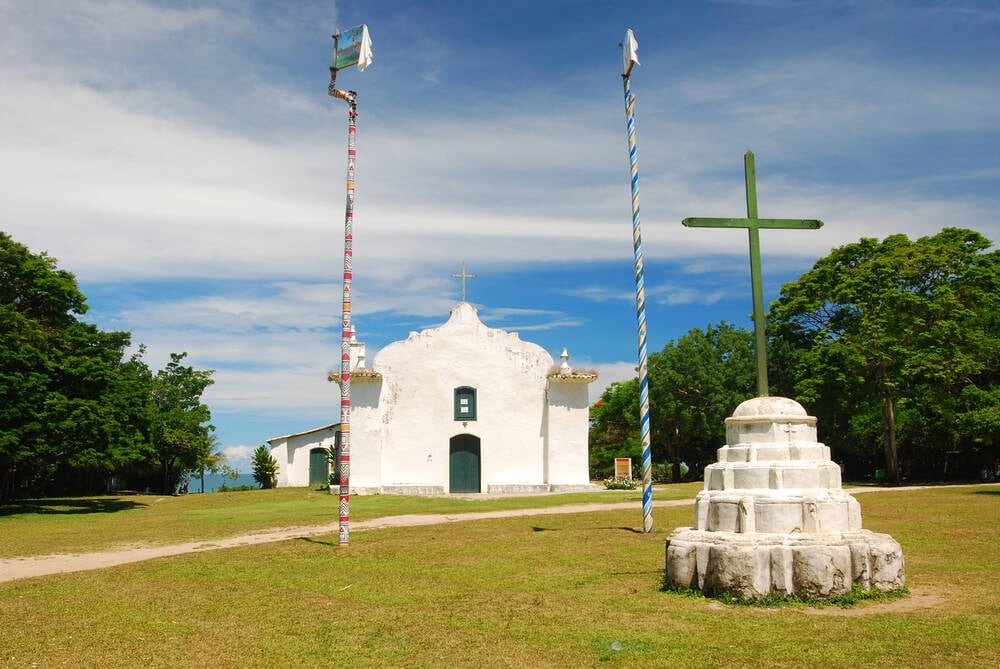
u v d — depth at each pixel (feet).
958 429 119.34
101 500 121.19
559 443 115.96
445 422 116.98
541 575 38.99
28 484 132.87
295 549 50.83
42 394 95.35
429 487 111.96
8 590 37.88
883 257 117.39
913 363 108.88
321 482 163.32
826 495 32.37
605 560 43.11
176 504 109.40
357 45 54.54
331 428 165.07
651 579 36.68
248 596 35.37
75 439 97.19
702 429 149.18
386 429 116.16
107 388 102.99
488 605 32.17
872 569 30.86
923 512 63.41
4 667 24.57
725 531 32.58
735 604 30.19
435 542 52.65
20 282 104.88
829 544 30.42
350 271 54.19
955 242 120.88
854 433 131.85
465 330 119.44
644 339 56.85
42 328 101.71
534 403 118.42
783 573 30.22
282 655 25.44
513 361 119.14
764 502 31.94
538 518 69.26
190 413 163.12
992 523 55.01
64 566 47.80
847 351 112.06
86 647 26.78
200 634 28.40
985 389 122.62
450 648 25.77
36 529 73.05
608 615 29.55
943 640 24.70
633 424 172.96
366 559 45.65
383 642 26.78
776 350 141.49
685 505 80.48
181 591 36.86
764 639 25.35
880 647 24.09
